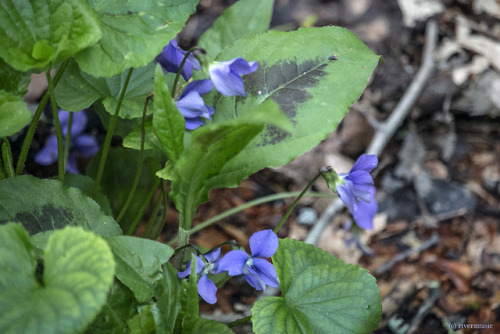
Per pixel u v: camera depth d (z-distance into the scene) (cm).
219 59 49
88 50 47
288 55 49
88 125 63
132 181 56
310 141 48
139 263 46
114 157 56
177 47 49
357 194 49
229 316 59
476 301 62
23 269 42
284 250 50
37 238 46
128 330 46
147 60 47
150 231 57
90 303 41
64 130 58
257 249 47
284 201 67
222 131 44
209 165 46
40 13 46
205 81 47
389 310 61
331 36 50
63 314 41
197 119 48
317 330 48
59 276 42
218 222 65
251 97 49
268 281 47
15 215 47
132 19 47
